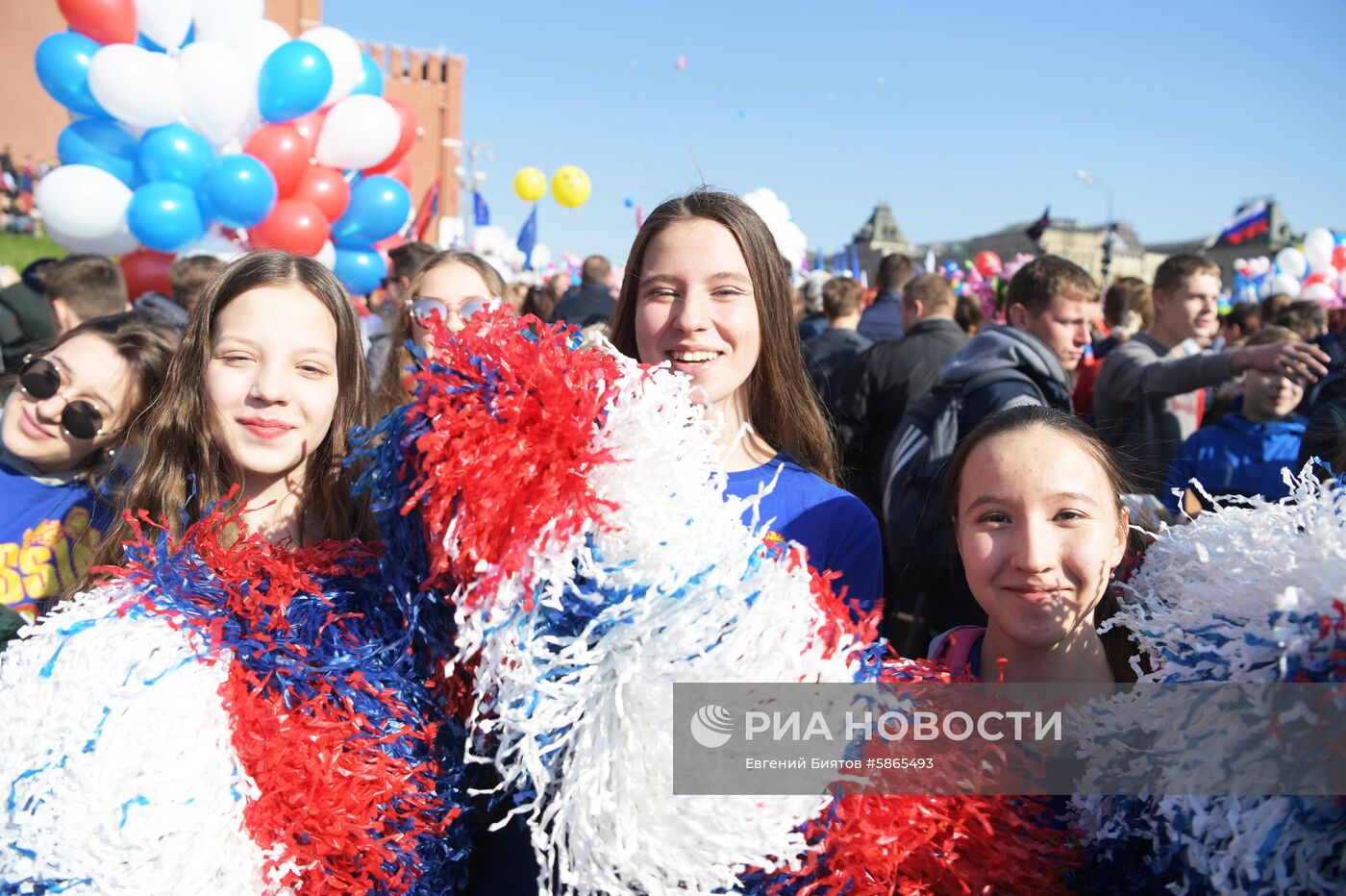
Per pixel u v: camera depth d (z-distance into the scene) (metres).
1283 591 1.04
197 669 1.18
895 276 5.38
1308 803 0.99
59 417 1.97
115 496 1.78
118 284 3.80
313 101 4.68
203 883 1.10
